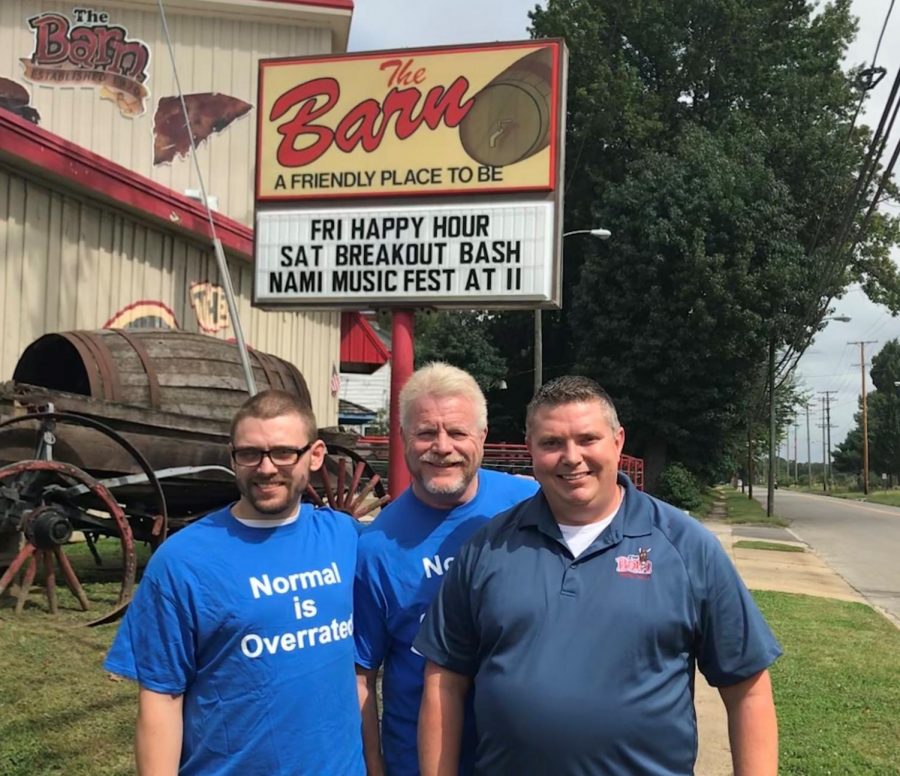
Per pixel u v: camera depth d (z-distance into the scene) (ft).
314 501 31.81
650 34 123.65
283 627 8.39
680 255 96.27
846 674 22.89
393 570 9.30
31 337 33.50
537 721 7.66
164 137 59.00
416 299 29.25
